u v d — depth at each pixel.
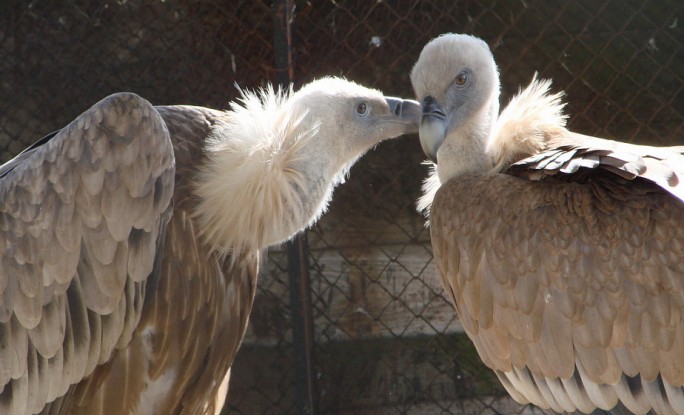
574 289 7.10
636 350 6.98
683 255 6.92
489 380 10.84
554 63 10.83
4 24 11.02
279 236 7.28
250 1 10.76
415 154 10.95
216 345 7.26
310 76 10.65
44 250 6.46
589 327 7.07
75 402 6.80
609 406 7.16
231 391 10.87
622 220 7.09
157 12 10.91
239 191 7.00
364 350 10.88
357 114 7.81
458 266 7.60
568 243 7.15
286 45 9.91
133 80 10.95
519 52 10.85
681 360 6.90
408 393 10.86
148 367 6.92
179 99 10.88
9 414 6.55
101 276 6.52
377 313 10.92
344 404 10.82
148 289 6.73
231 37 10.79
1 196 6.61
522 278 7.26
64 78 10.99
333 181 7.83
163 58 10.92
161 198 6.64
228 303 7.26
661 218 7.03
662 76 10.76
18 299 6.48
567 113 10.79
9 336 6.49
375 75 10.73
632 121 10.74
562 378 7.25
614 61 10.77
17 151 11.02
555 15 10.80
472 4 10.80
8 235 6.51
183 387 7.14
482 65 8.19
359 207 10.95
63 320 6.49
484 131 8.23
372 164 10.95
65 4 10.97
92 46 10.97
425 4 10.76
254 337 10.84
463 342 10.87
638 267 6.98
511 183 7.55
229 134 7.12
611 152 7.31
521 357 7.39
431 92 8.13
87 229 6.50
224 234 7.04
